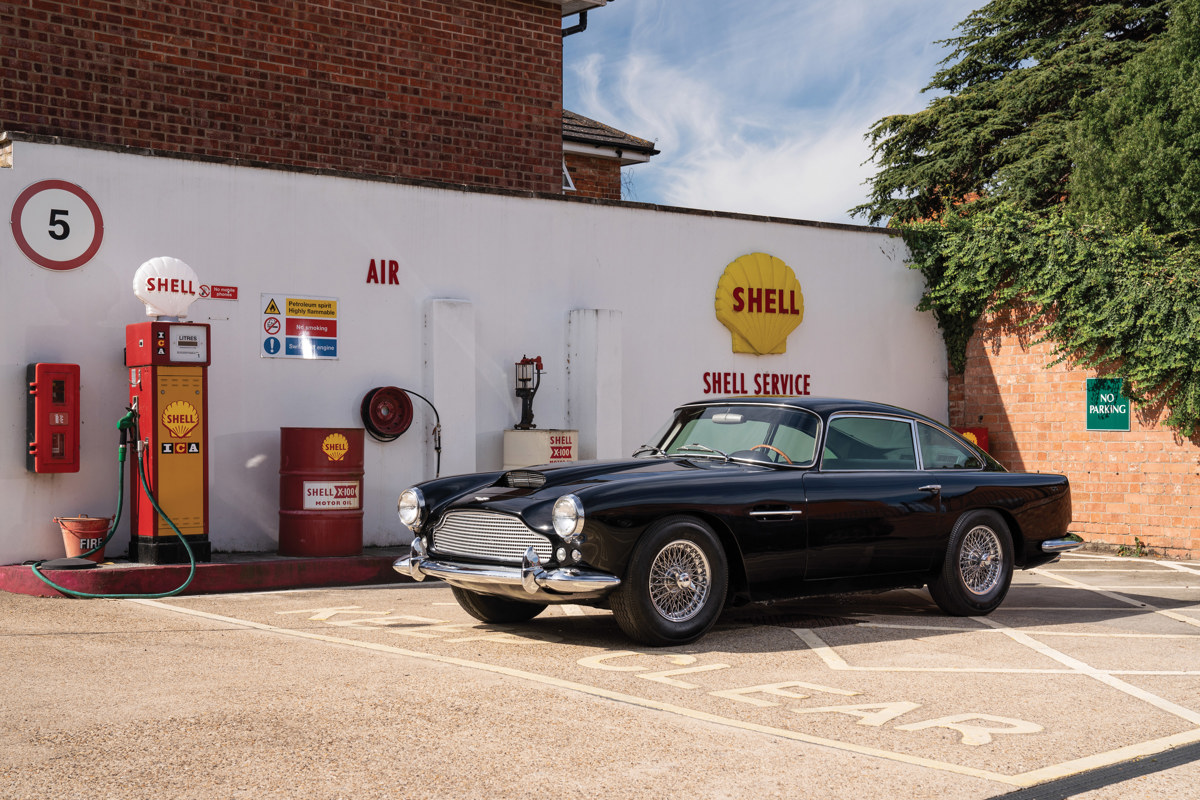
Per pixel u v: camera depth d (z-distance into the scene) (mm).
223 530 9750
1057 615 7914
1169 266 12336
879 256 14234
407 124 12812
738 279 12961
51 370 8672
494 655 6066
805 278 13594
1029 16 28047
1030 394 13672
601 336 11617
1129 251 12633
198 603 7977
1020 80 26891
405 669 5605
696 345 12719
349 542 9445
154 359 8578
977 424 14312
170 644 6270
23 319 8844
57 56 10680
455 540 6652
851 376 13953
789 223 13484
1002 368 14016
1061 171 24438
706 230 12844
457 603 8117
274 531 10016
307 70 12141
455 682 5301
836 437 7281
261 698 4949
